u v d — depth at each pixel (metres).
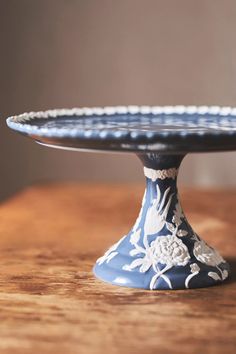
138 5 1.64
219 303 0.63
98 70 1.66
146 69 1.65
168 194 0.69
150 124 0.73
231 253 0.78
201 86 1.65
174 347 0.54
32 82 1.67
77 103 1.67
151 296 0.65
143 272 0.67
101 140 0.57
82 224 0.93
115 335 0.56
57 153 1.71
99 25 1.65
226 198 1.09
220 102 1.65
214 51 1.64
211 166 1.70
